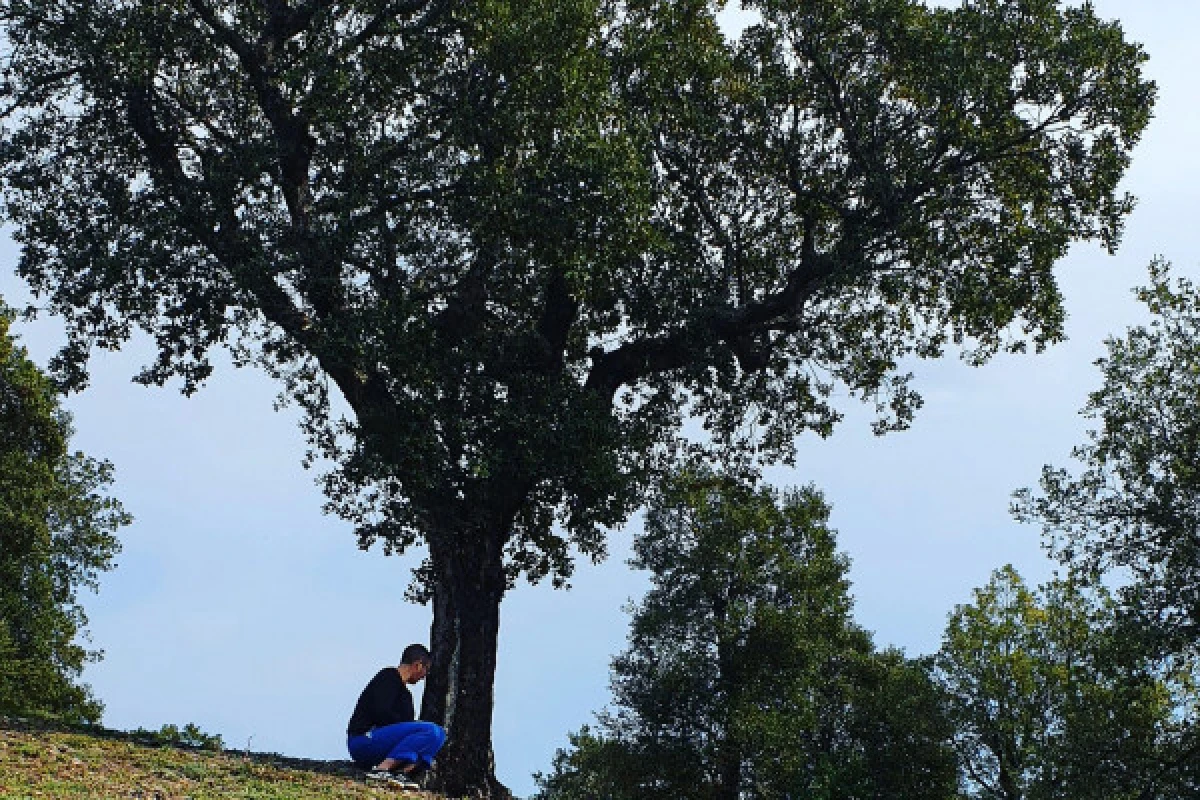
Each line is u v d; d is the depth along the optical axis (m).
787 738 45.53
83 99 21.42
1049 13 22.97
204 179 20.42
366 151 20.72
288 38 21.50
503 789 20.86
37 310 21.56
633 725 48.78
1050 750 37.00
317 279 19.80
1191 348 30.66
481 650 20.81
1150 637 29.64
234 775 14.46
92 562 42.78
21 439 38.09
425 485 19.72
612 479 20.41
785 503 51.66
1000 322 25.22
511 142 20.02
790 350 25.77
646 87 22.02
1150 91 23.25
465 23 20.47
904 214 22.64
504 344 21.61
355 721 16.34
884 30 23.00
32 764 12.95
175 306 20.78
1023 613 51.91
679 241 23.33
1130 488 30.55
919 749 47.84
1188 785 31.83
